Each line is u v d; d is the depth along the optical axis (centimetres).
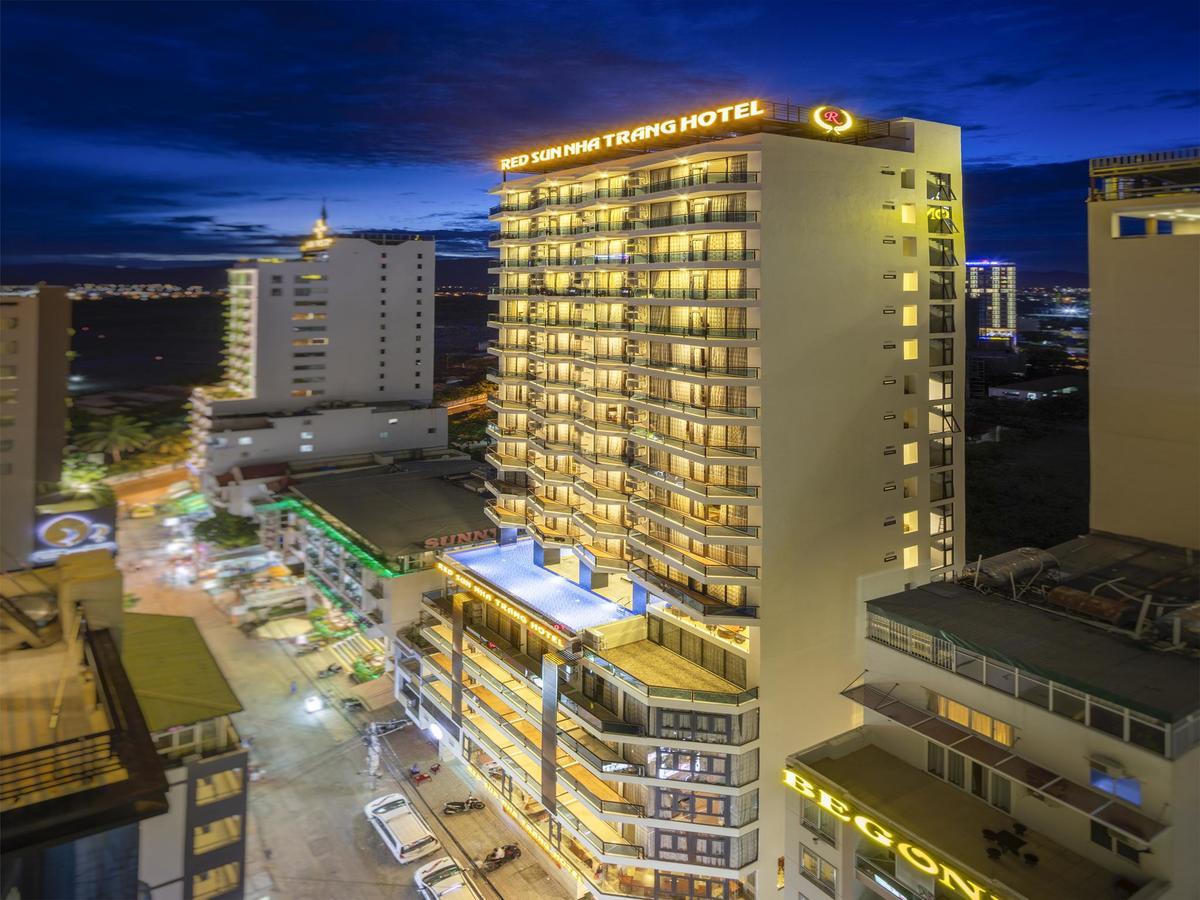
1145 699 3531
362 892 5681
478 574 7525
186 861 4344
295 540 11262
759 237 5303
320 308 13312
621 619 6400
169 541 11819
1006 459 9531
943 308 6341
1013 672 3966
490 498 10644
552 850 6047
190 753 4456
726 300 5406
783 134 5794
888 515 6166
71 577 3419
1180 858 3434
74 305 6888
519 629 6925
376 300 13800
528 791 6316
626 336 6353
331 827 6378
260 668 8881
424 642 8138
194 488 12988
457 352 18738
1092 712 3666
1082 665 3878
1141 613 4222
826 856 4431
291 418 12506
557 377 7531
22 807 2239
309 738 7638
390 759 7406
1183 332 5219
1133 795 3500
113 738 2584
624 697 5784
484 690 7119
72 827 2300
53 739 2577
